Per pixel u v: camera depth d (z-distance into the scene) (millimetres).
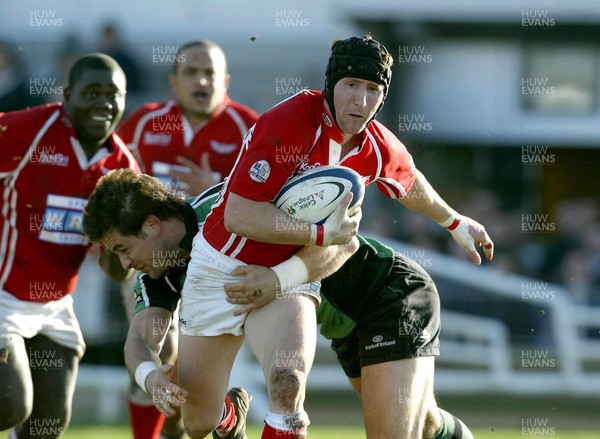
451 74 41000
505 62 41188
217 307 15898
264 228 14828
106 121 19531
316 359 33375
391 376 16703
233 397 18547
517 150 41719
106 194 16344
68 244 19734
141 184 16344
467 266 35531
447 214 17797
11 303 19266
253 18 40219
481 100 41312
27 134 19250
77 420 30656
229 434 18531
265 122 15188
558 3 40750
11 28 38969
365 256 17359
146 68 39031
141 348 16422
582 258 40688
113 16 39594
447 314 34594
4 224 19297
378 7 40156
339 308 17328
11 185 19234
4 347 18594
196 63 26031
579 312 34375
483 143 41500
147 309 16812
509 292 34844
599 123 41750
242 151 15617
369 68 14805
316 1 40312
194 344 16422
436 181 41531
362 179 15398
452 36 40750
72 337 20031
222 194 15969
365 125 15211
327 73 15109
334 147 15305
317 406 32719
